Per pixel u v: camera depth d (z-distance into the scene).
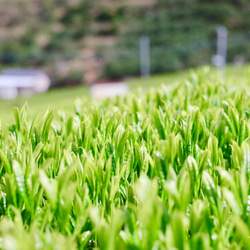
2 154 1.62
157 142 1.97
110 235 0.99
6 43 137.88
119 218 1.02
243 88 3.89
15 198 1.41
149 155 1.90
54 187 1.32
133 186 1.43
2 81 102.56
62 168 1.52
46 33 141.25
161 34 131.62
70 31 144.00
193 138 2.04
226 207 1.35
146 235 1.02
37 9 149.00
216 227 1.27
